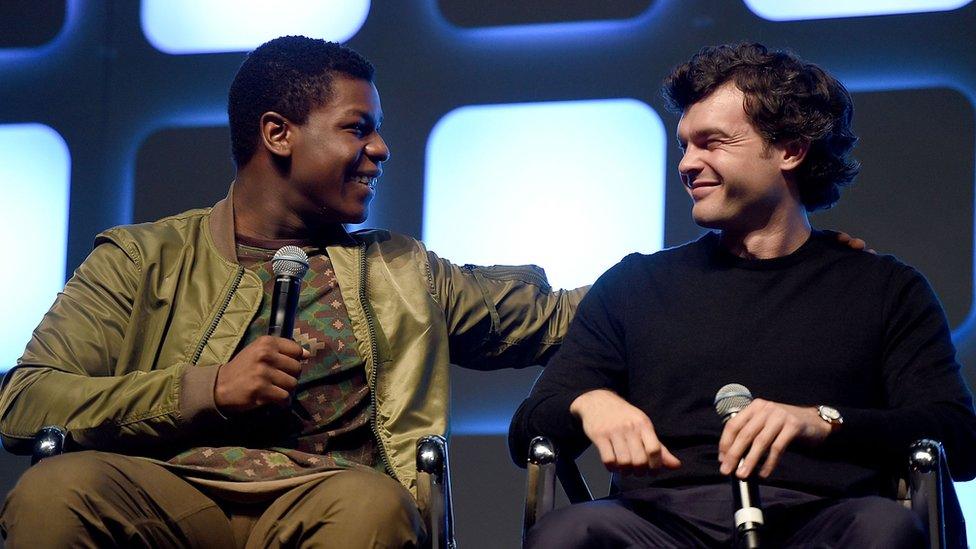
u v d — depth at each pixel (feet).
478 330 21.67
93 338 19.93
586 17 29.04
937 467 16.70
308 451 19.40
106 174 30.30
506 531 27.66
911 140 27.27
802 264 19.31
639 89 28.58
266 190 21.03
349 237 21.31
